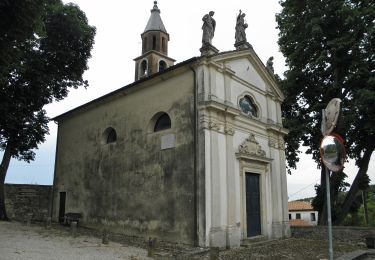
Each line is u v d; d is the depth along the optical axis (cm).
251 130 1644
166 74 1548
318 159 2209
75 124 2147
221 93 1489
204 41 1491
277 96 1909
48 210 2325
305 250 1312
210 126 1380
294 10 2219
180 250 1214
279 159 1817
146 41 3089
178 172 1423
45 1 916
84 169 1980
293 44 2262
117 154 1759
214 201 1316
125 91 1752
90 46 2212
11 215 2203
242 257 1146
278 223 1691
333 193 2133
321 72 2194
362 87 1988
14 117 1947
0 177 2069
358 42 1952
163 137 1521
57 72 2166
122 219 1644
